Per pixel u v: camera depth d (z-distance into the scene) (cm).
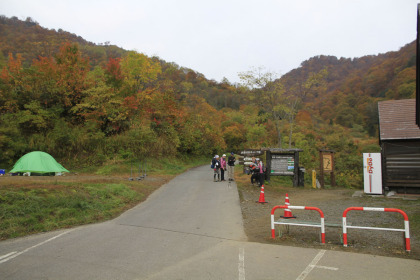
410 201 1304
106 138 2489
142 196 1365
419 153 1432
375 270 524
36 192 978
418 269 527
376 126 7731
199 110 6122
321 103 9950
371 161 1515
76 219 905
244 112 6788
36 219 840
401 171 1455
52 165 1867
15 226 777
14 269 526
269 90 2730
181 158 3438
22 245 675
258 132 4378
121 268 536
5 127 2092
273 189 1712
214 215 1013
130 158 2436
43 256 599
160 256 606
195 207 1148
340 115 8650
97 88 2469
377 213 1035
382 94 8781
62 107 2478
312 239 729
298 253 624
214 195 1402
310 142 4400
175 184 1778
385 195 1481
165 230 824
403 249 639
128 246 673
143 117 2977
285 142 4128
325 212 1066
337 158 3409
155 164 2595
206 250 648
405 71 8419
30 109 2275
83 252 626
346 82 10800
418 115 1108
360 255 607
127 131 2659
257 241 721
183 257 600
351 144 4512
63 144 2275
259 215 1027
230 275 505
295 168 1920
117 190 1274
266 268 538
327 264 556
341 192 1711
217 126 5841
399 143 1463
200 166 3469
